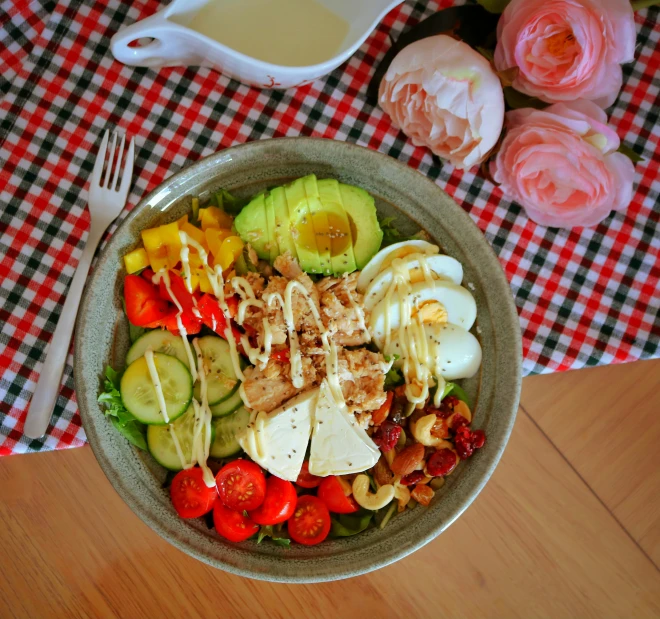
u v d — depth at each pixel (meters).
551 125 0.48
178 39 0.45
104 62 0.52
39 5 0.52
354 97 0.53
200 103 0.52
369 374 0.48
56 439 0.50
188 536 0.47
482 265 0.49
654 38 0.53
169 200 0.48
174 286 0.48
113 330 0.49
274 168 0.49
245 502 0.48
